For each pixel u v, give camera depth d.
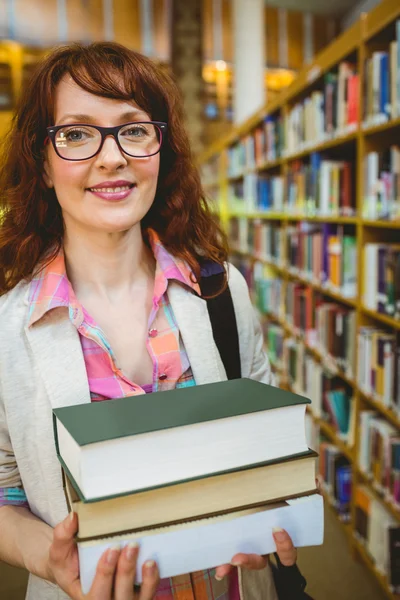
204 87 8.45
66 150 0.74
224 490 0.60
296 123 3.11
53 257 0.83
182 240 0.94
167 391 0.69
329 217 2.60
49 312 0.78
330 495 2.65
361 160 2.16
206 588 0.79
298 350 3.25
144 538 0.57
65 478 0.66
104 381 0.78
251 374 0.99
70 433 0.56
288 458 0.62
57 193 0.78
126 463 0.56
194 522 0.59
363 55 2.06
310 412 3.02
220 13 8.33
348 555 2.35
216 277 0.92
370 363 2.17
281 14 8.06
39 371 0.77
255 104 6.94
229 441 0.60
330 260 2.62
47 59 0.77
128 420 0.59
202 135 8.52
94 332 0.78
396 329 2.08
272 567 0.92
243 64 6.87
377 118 1.97
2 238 0.83
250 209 4.70
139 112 0.76
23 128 0.80
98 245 0.81
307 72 2.80
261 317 4.38
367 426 2.24
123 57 0.76
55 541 0.57
